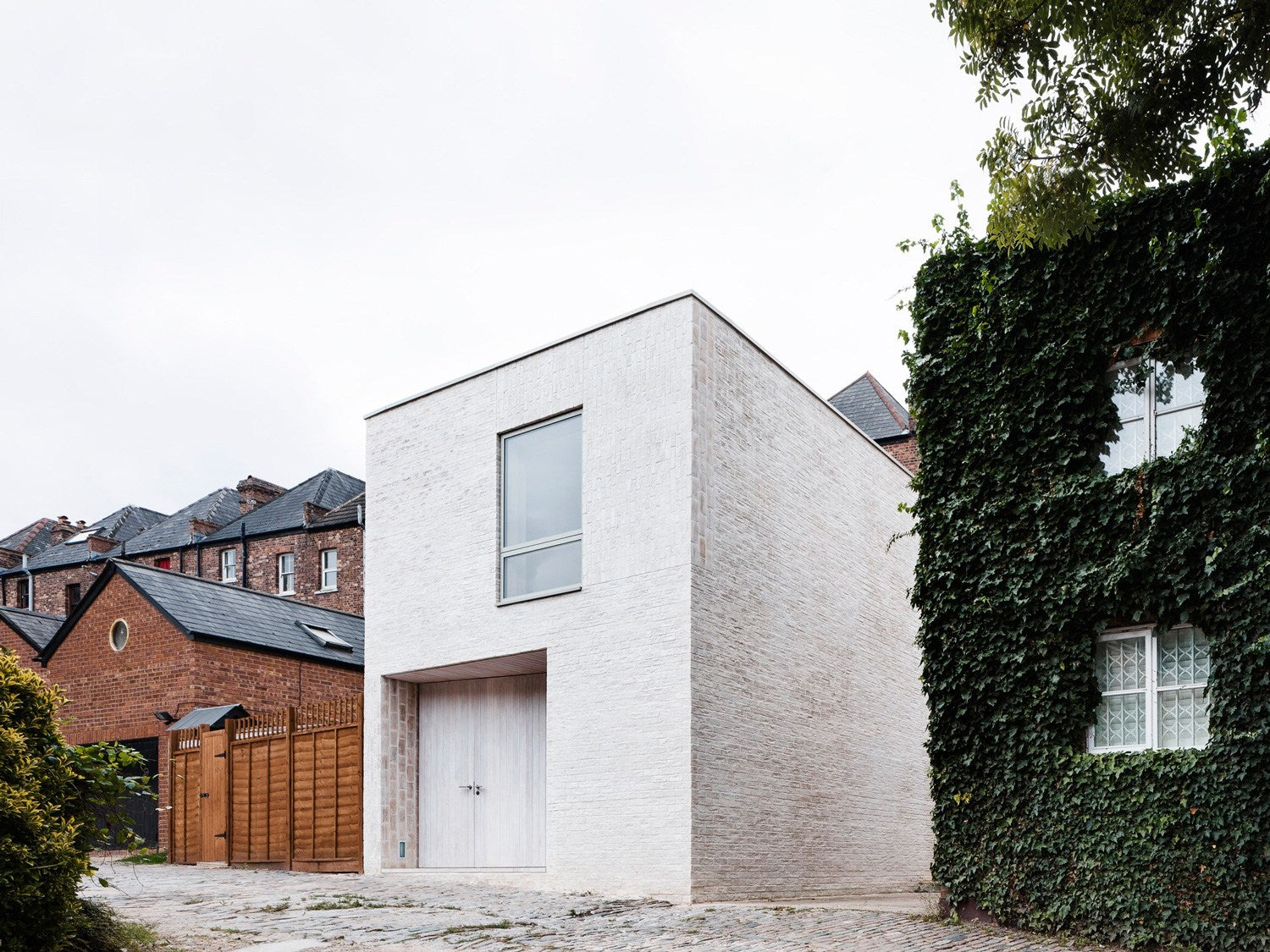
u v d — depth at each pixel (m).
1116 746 9.45
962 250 11.16
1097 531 9.62
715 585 12.15
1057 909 9.23
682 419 12.16
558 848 12.16
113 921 7.74
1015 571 10.09
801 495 14.35
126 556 36.06
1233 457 8.98
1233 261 9.27
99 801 7.25
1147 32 8.40
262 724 15.57
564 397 13.34
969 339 10.91
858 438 16.33
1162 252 9.69
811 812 13.49
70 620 20.97
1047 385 10.27
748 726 12.43
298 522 32.78
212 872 14.48
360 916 9.78
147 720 19.56
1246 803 8.38
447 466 14.47
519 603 13.23
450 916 9.88
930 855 16.86
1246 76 8.46
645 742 11.71
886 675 16.25
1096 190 8.87
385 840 13.93
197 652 19.38
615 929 9.13
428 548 14.41
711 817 11.51
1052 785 9.51
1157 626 9.34
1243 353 9.09
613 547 12.47
